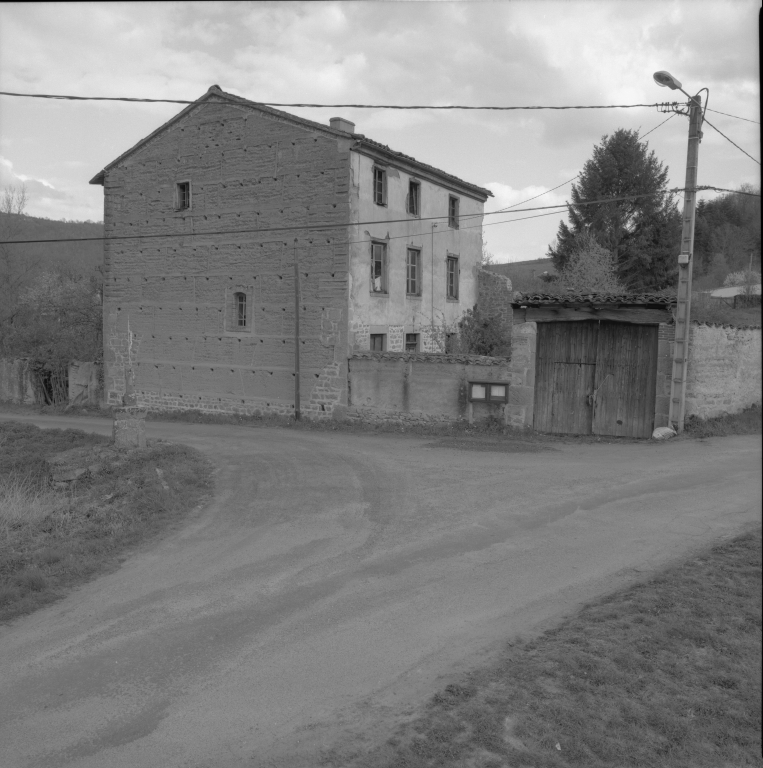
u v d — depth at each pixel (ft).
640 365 55.26
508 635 20.44
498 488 39.22
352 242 69.31
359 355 67.82
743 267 137.28
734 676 17.46
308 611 23.21
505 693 16.97
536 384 58.70
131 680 18.89
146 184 82.23
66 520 36.45
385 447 54.90
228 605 24.09
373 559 28.22
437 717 16.06
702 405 56.29
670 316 53.83
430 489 39.70
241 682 18.52
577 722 15.71
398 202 76.84
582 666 18.07
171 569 28.27
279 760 14.87
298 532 32.60
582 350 57.06
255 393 75.46
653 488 37.70
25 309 134.10
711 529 29.89
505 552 28.19
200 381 79.25
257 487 42.11
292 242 72.02
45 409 92.22
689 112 51.47
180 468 46.78
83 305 116.88
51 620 23.48
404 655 19.61
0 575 27.73
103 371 88.94
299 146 71.26
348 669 18.95
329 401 69.97
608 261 115.03
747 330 61.57
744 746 15.01
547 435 57.41
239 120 75.10
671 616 20.68
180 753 15.35
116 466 49.42
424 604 23.26
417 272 81.41
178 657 20.18
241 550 30.30
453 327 87.56
